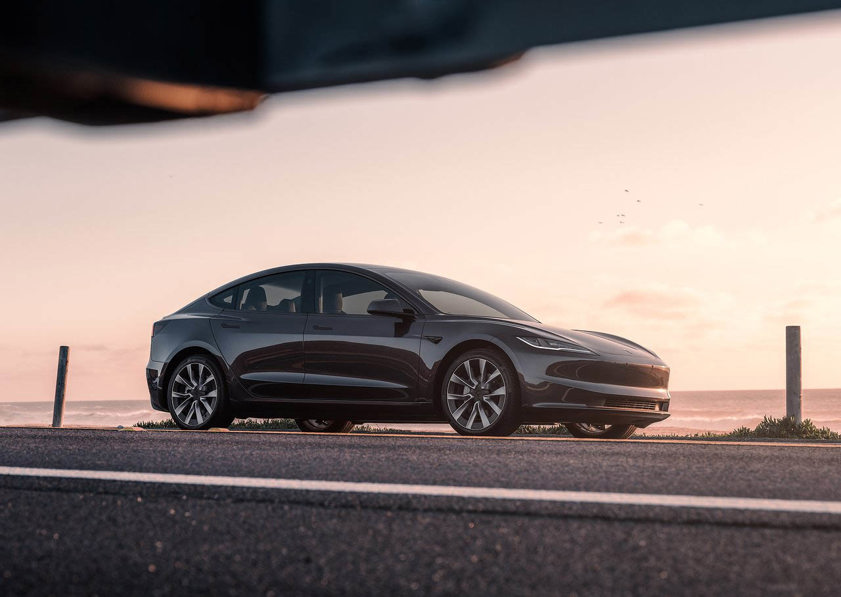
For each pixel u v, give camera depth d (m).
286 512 2.84
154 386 7.95
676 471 3.68
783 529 2.51
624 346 6.97
